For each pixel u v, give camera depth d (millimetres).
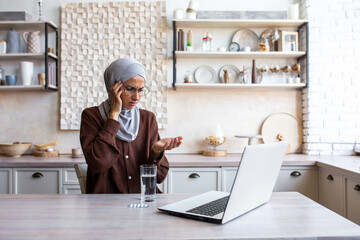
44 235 920
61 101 3365
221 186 2752
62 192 2779
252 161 1043
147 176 1313
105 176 1644
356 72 3213
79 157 3076
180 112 3406
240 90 3418
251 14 3297
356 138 3201
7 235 921
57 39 3420
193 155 3250
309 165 2785
